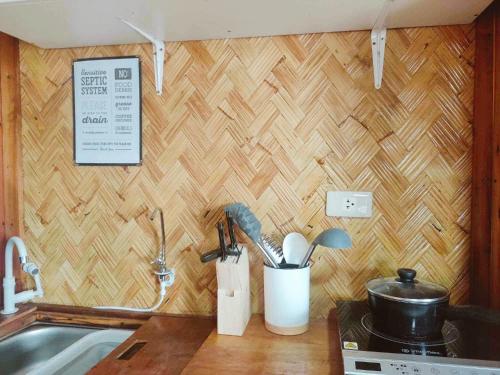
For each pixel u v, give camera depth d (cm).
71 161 135
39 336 130
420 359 80
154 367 95
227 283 105
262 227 122
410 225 114
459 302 112
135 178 130
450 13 102
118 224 133
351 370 77
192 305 128
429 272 114
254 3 96
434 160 113
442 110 112
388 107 114
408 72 113
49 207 137
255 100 121
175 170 127
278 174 121
